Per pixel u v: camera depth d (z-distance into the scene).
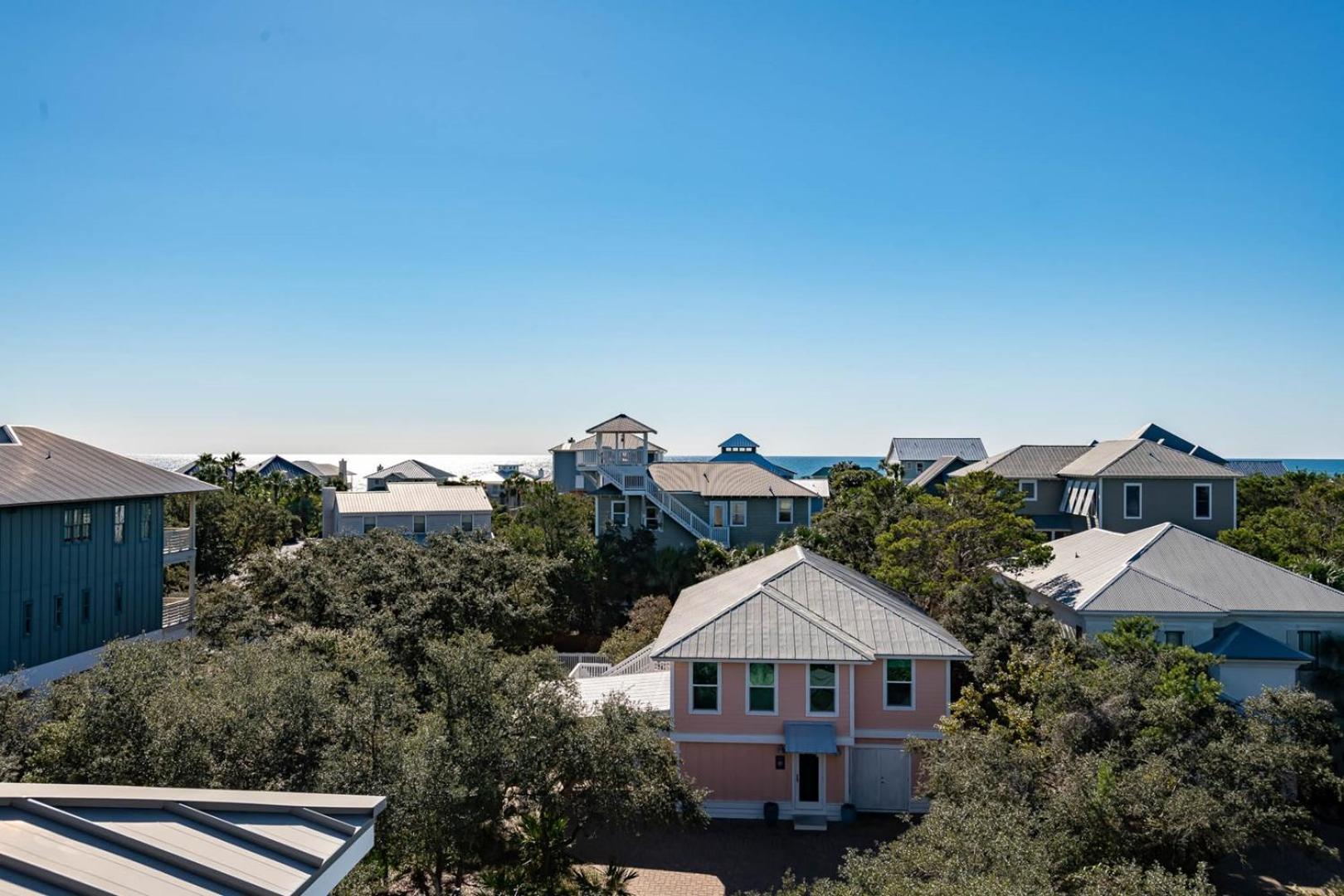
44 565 25.77
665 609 36.44
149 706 13.12
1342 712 24.41
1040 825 14.14
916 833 13.23
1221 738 17.58
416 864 14.46
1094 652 22.47
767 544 48.75
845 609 24.34
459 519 59.56
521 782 14.06
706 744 22.86
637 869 19.48
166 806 7.05
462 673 14.42
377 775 12.84
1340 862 19.45
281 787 12.48
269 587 27.02
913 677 23.08
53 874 5.73
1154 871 11.81
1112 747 17.11
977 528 32.41
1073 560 33.56
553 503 46.22
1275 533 37.84
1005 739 19.64
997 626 25.50
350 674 17.84
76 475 28.16
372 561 28.50
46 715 14.70
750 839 21.30
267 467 102.06
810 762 22.81
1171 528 30.44
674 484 50.00
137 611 30.50
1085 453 49.50
